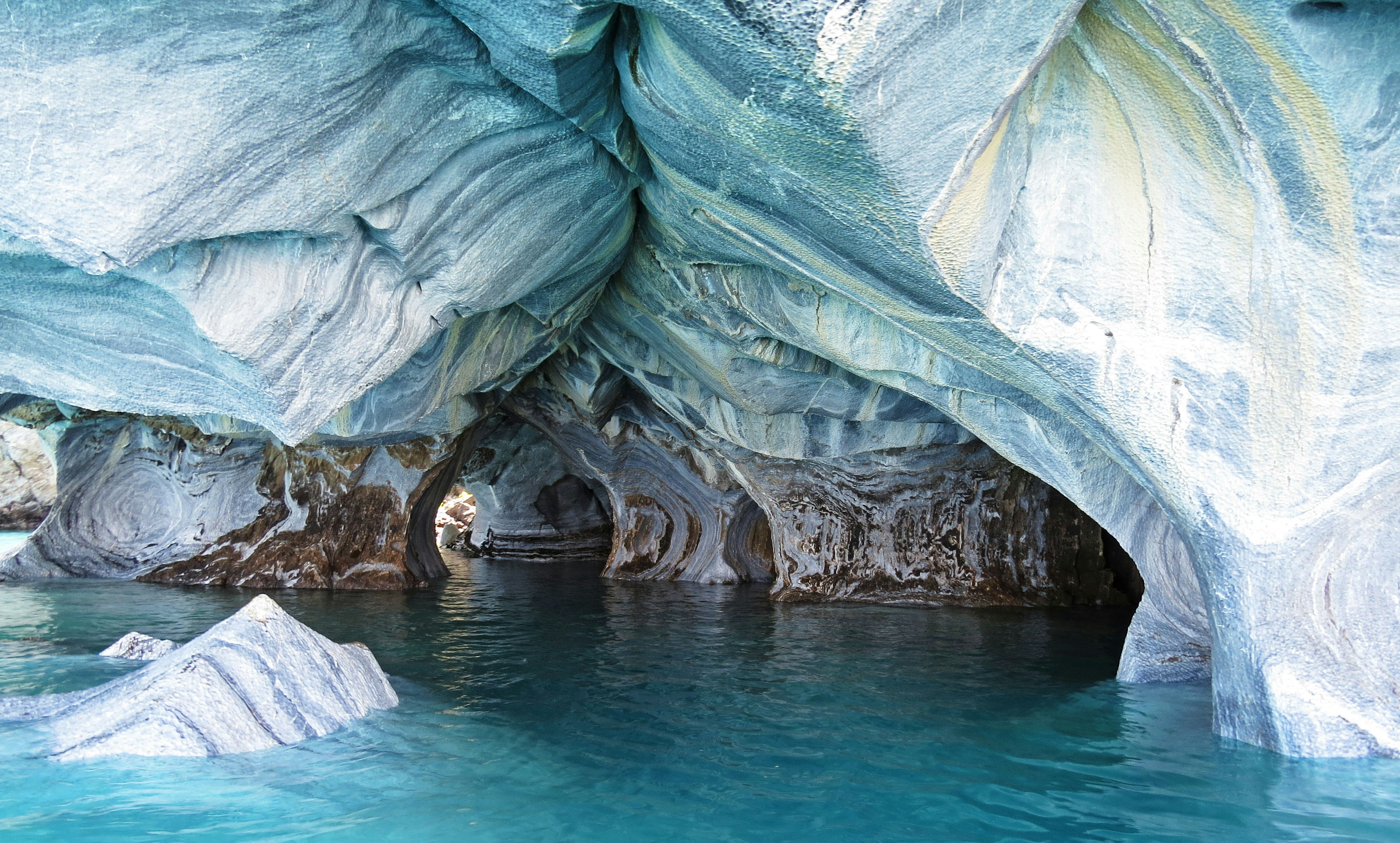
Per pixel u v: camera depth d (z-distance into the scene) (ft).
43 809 11.80
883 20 9.34
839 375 29.48
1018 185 13.15
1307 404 13.33
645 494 50.44
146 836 11.00
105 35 10.08
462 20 12.03
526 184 16.17
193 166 11.03
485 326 24.18
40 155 10.41
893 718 17.28
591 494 67.82
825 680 20.89
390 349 16.08
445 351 23.18
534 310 22.95
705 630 29.12
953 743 15.53
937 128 10.72
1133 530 20.21
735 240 17.85
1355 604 14.52
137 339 14.25
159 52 10.34
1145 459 14.70
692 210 17.61
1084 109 12.76
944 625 30.63
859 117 10.36
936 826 11.75
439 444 42.63
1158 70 11.96
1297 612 14.40
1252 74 11.31
